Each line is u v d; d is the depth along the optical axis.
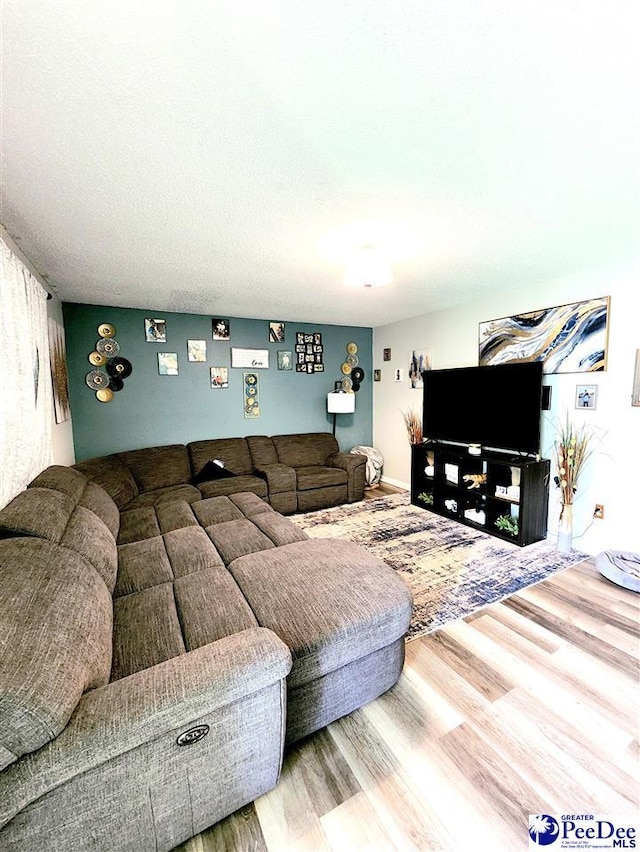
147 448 3.79
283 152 1.30
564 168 1.42
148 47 0.86
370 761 1.30
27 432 1.81
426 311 4.10
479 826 1.10
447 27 0.83
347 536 3.25
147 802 0.95
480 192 1.60
